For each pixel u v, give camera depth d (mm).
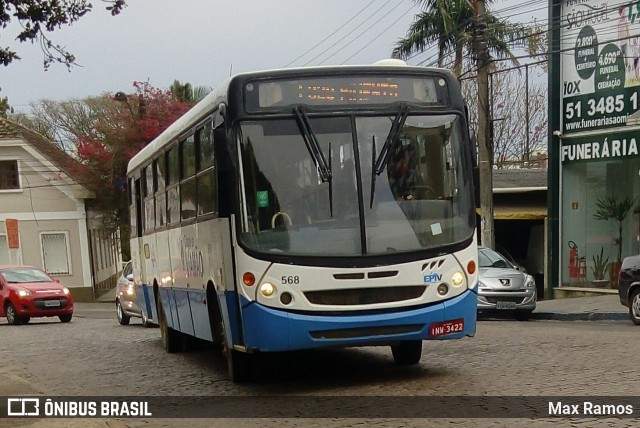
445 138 9062
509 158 43531
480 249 20188
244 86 8781
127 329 20688
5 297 24672
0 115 42250
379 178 8758
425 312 8648
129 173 17016
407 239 8695
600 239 23094
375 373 9992
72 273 40312
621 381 8602
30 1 9609
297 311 8445
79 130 54781
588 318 18453
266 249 8516
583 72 23281
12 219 39344
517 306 18484
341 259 8508
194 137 10633
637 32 21766
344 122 8812
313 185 8656
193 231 10883
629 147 22109
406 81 9062
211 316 10172
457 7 28734
